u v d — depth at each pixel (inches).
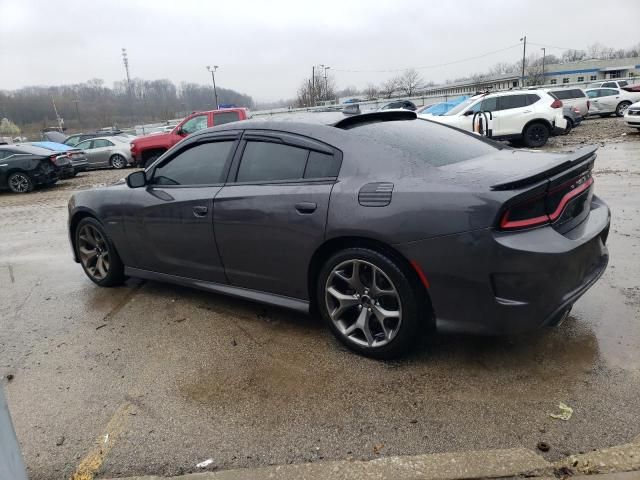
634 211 244.8
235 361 128.8
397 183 113.0
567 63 3235.7
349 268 122.5
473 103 576.4
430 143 129.2
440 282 107.9
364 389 112.6
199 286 158.2
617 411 98.7
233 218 138.6
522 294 102.4
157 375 125.1
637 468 84.5
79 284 199.0
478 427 97.3
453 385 111.3
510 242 100.3
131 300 175.8
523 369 115.3
